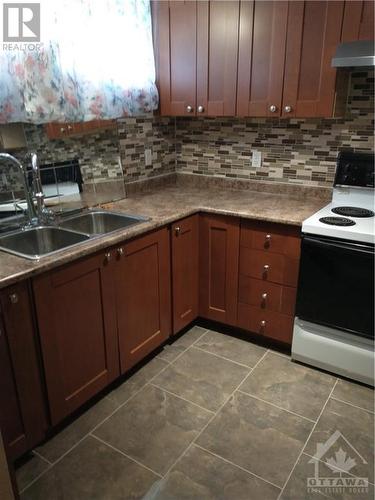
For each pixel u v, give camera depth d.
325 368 2.28
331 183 2.54
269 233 2.26
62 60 1.97
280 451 1.77
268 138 2.68
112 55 2.23
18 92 1.81
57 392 1.78
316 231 2.04
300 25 2.07
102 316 1.95
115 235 1.93
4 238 1.91
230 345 2.56
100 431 1.89
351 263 1.98
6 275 1.47
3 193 2.00
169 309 2.45
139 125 2.75
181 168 3.15
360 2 1.90
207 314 2.69
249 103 2.35
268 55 2.21
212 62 2.40
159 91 2.64
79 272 1.76
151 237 2.15
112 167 2.56
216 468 1.69
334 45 2.02
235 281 2.49
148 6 2.44
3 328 1.49
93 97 2.17
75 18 1.99
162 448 1.79
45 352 1.68
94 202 2.48
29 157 2.06
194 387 2.17
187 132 3.02
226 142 2.87
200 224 2.51
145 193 2.84
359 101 2.30
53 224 2.13
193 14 2.37
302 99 2.19
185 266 2.49
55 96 1.94
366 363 2.11
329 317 2.14
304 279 2.15
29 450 1.74
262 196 2.71
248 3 2.18
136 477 1.65
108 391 2.15
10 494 0.90
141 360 2.38
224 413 1.99
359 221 2.09
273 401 2.06
